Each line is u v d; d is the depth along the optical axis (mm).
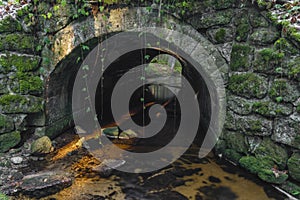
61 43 4195
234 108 4008
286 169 3480
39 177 3674
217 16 3893
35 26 4152
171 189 3682
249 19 3721
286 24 3285
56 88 4695
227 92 4121
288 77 3330
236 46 3891
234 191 3598
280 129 3457
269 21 3506
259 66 3643
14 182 3545
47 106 4504
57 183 3572
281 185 3525
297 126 3270
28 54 4160
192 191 3629
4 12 3967
